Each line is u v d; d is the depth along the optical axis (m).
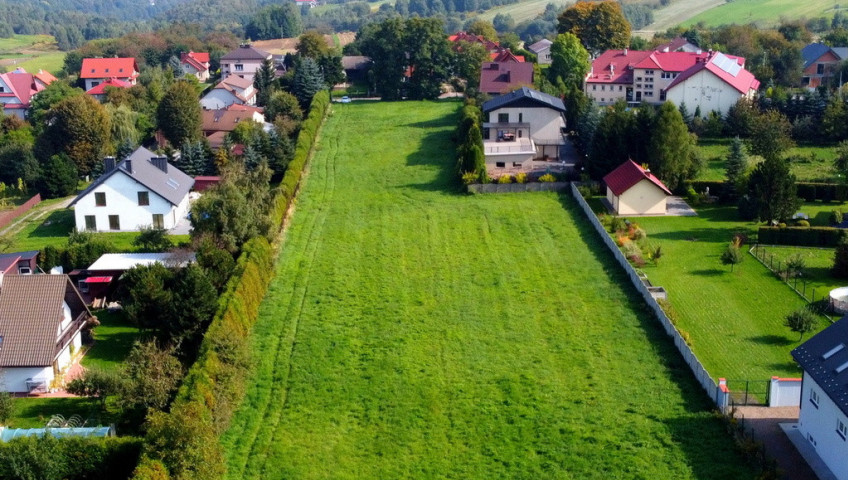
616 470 50.00
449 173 108.62
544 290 74.38
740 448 50.75
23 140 137.00
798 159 112.94
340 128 135.38
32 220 103.94
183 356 64.56
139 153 102.56
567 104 127.25
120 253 82.38
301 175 110.25
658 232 87.88
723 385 55.09
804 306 70.12
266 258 76.88
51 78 191.00
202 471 47.06
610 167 100.75
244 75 193.75
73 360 66.12
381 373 61.66
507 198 99.06
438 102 154.12
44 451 47.88
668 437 52.75
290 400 58.72
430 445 53.44
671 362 61.62
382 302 73.00
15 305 62.69
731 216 92.38
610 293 73.12
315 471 51.19
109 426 53.81
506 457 51.91
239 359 59.88
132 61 198.25
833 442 48.16
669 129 97.31
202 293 65.31
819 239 83.69
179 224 98.56
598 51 184.38
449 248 84.88
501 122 116.12
